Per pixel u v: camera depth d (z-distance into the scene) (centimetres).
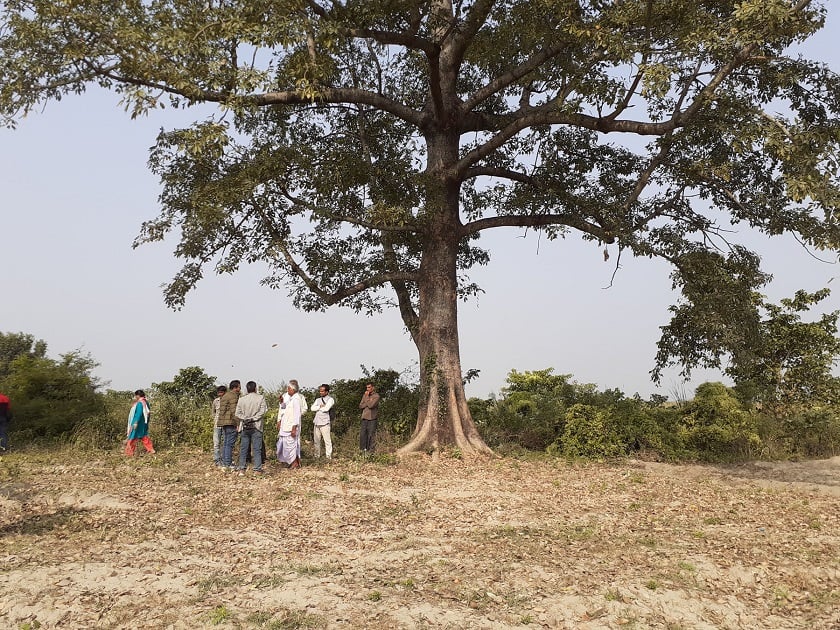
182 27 1318
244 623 566
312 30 1329
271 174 1541
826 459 1772
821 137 1283
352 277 1895
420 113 1745
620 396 1995
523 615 589
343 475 1304
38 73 1312
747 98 1442
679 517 994
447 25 1517
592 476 1390
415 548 807
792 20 1262
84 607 606
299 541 844
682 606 625
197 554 774
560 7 1384
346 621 570
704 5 1457
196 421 1852
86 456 1588
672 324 1728
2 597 626
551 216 1747
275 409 1873
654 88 1253
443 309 1706
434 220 1714
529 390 2234
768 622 609
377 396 1697
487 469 1458
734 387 1995
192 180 1662
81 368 1986
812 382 2047
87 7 1312
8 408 1680
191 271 1772
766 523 955
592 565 734
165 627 566
